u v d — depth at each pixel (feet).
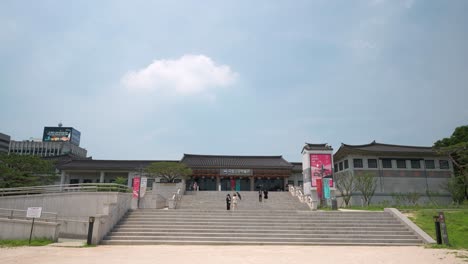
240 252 52.01
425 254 50.34
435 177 146.72
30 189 99.91
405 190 144.05
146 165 193.36
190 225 70.38
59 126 325.83
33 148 312.71
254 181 194.29
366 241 64.18
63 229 75.10
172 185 135.23
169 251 52.80
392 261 44.39
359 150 143.74
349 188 134.62
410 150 153.48
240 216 76.23
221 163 192.24
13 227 67.97
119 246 58.95
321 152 135.95
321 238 65.16
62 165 189.16
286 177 191.83
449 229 68.18
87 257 45.78
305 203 119.34
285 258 46.26
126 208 78.38
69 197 89.56
